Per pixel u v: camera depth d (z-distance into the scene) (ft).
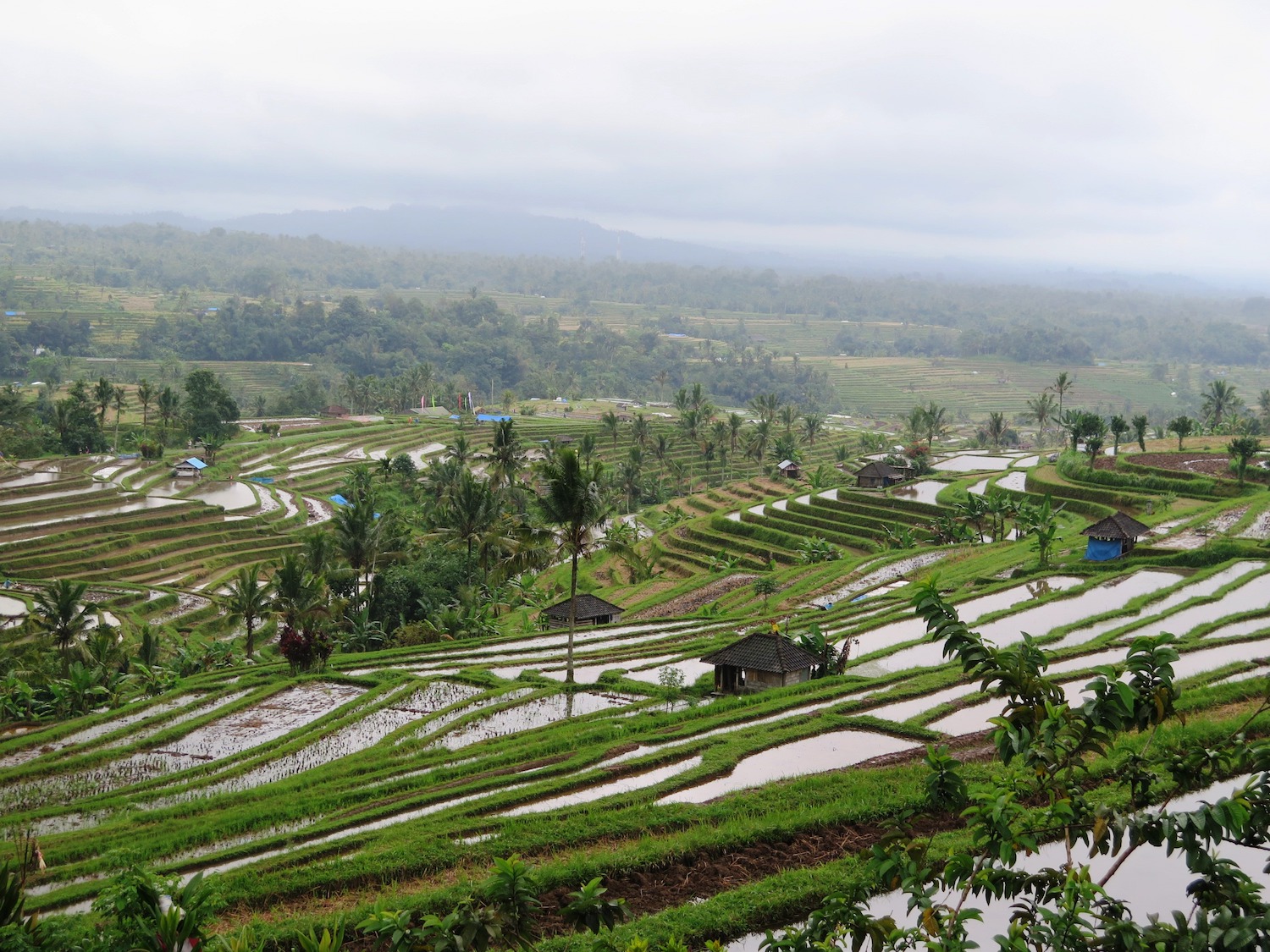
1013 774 43.50
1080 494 289.12
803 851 77.82
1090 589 183.83
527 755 116.06
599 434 587.68
